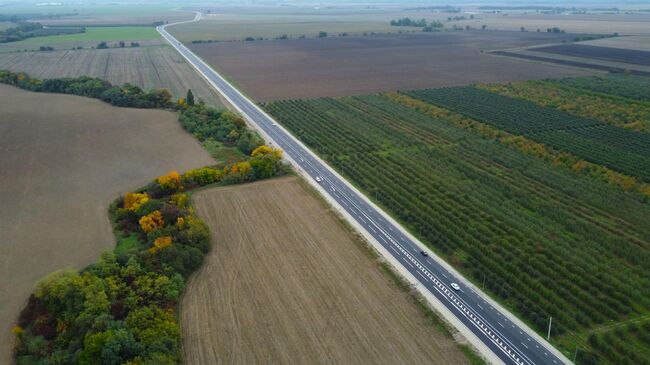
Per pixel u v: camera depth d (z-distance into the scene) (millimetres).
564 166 176500
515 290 109750
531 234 131500
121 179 161125
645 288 110812
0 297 103000
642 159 181000
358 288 108750
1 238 125062
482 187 160000
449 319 100812
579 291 109625
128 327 89875
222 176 162125
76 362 84062
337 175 170375
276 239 127688
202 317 98750
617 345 94062
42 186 154625
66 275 100812
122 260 109562
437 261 121312
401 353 90688
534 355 92188
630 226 136250
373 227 136000
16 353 88562
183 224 124500
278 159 173125
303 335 94250
